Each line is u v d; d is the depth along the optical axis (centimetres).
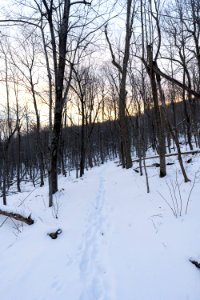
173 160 1020
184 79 1392
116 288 315
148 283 309
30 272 366
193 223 406
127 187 830
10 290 328
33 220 557
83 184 1085
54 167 890
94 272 363
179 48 1352
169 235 397
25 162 3078
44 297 311
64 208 678
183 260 328
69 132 2672
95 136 3516
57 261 395
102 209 663
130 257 377
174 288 288
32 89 1650
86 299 305
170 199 556
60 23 821
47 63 699
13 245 466
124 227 495
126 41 1072
